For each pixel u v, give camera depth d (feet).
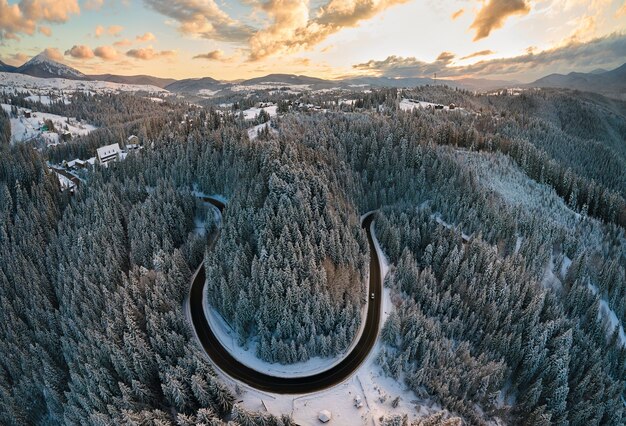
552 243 349.41
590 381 236.02
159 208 357.20
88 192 422.41
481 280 288.92
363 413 201.67
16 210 392.06
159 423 177.88
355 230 330.54
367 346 245.45
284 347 229.04
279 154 362.33
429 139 506.07
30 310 280.31
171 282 273.54
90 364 214.28
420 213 379.76
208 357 238.89
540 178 482.69
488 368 227.20
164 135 561.84
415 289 287.89
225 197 426.10
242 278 258.98
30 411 240.53
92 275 284.20
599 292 309.42
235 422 179.22
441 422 180.24
